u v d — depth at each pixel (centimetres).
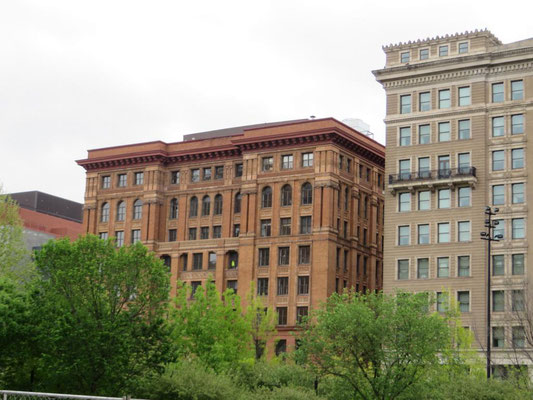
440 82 11425
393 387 6281
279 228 12731
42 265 6775
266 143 12975
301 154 12781
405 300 6550
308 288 12338
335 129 12456
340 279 12538
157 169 13938
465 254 10906
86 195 14525
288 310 12394
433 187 11231
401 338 6350
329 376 7088
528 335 9350
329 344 6481
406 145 11525
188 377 6525
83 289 6638
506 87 11038
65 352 6431
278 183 12850
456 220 11056
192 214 13675
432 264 11100
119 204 14262
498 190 10900
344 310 6444
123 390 6378
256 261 12800
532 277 10462
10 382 6688
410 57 11656
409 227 11338
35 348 6631
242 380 7962
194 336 8869
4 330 6425
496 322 10494
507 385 6719
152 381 6444
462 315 10744
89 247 6838
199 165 13775
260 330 11294
